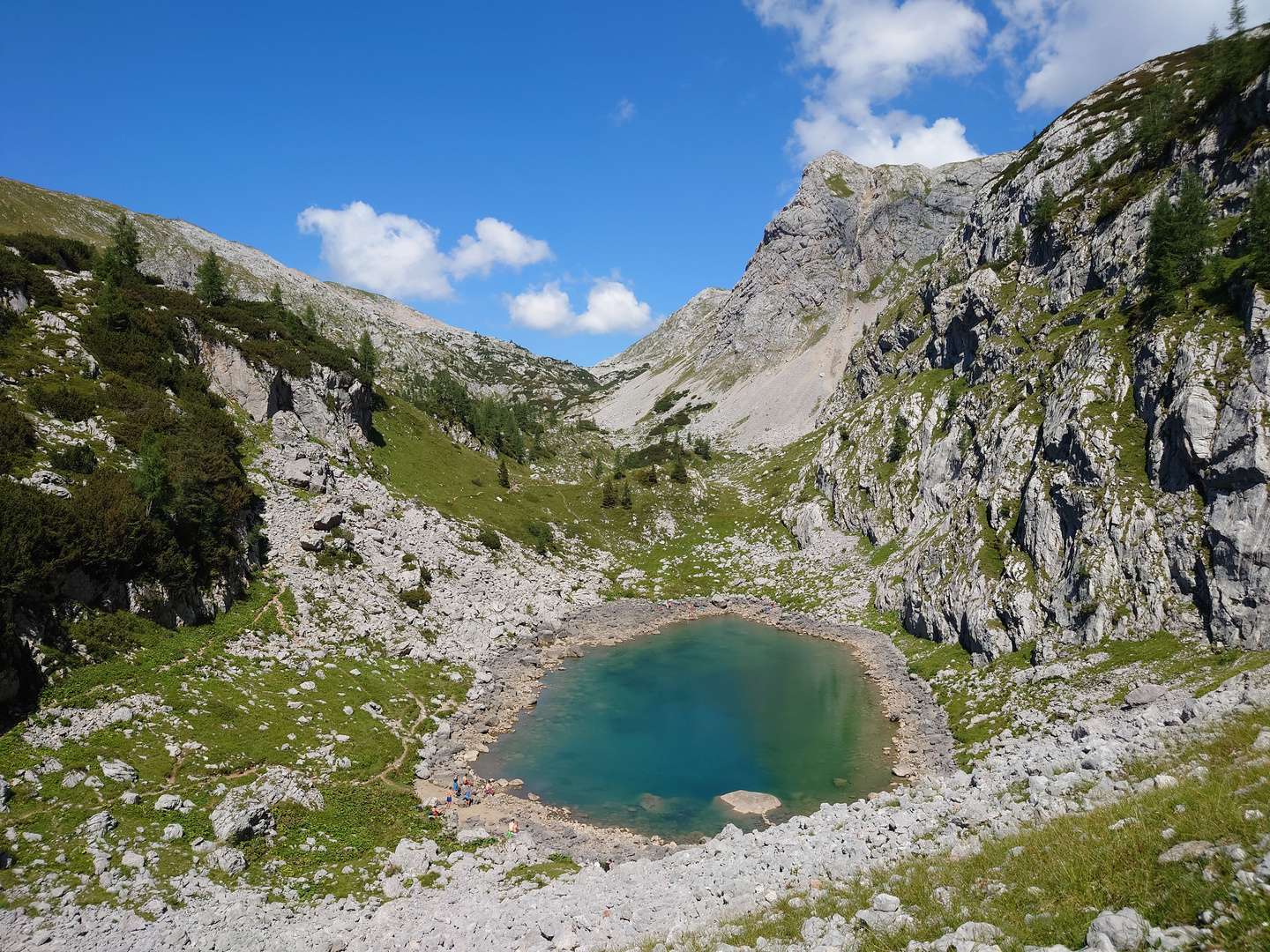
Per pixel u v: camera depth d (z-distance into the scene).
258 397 89.69
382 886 35.59
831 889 20.62
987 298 107.38
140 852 32.94
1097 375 66.12
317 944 28.25
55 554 44.34
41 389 61.09
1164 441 56.00
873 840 26.45
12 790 33.75
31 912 27.56
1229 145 75.62
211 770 41.44
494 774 54.44
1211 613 47.84
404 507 96.00
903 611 83.50
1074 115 130.88
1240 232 61.28
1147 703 42.97
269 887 33.81
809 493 132.50
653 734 61.97
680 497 142.50
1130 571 54.31
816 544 117.12
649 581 116.06
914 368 132.75
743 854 32.59
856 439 127.06
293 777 43.50
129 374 73.69
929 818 27.12
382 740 53.44
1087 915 12.13
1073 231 96.25
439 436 137.00
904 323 154.00
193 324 87.38
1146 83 122.25
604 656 84.81
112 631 47.03
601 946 23.75
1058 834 16.64
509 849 41.59
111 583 48.81
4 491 44.19
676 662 82.25
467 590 88.06
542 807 49.12
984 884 15.46
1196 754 20.20
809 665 79.56
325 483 84.25
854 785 51.62
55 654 42.38
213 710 46.72
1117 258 82.19
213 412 79.06
